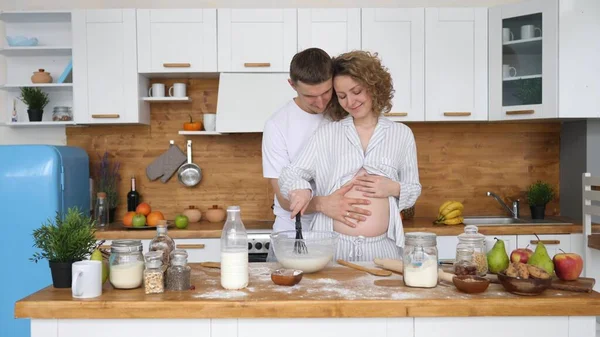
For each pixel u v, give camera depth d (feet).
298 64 6.57
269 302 4.83
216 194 13.15
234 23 11.84
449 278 5.51
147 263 5.16
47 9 12.96
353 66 6.46
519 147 13.26
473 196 13.28
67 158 11.11
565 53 11.30
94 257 5.45
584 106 11.34
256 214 13.16
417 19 11.93
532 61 11.69
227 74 11.94
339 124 7.10
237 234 5.39
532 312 4.84
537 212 12.60
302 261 5.82
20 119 12.92
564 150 13.06
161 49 11.88
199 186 13.15
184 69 11.90
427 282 5.30
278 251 6.03
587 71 11.33
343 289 5.28
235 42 11.85
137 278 5.35
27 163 10.52
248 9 11.82
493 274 5.82
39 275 10.43
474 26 12.00
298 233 6.42
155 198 13.12
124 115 11.96
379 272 5.91
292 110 7.72
